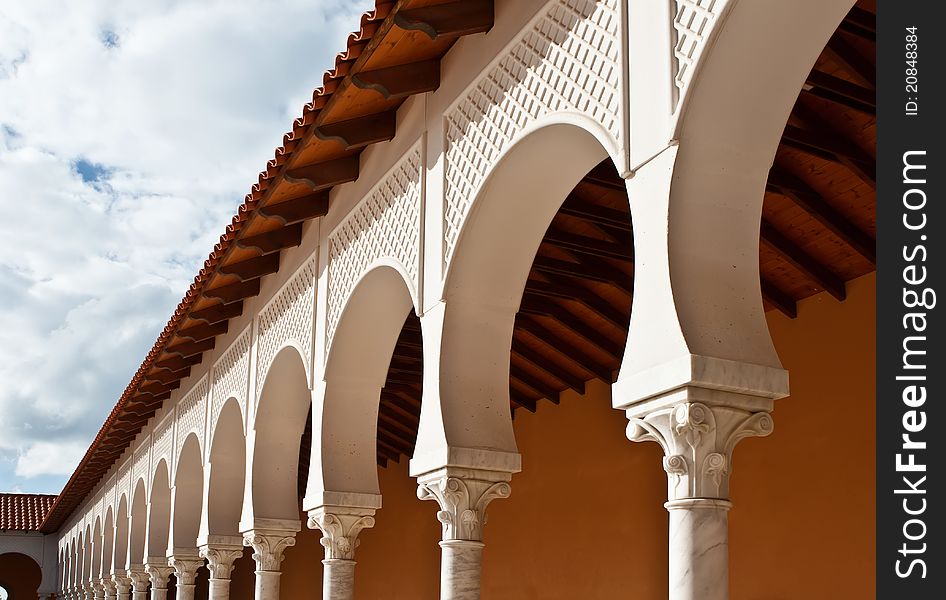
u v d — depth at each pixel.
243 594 24.03
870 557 8.09
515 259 6.25
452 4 5.91
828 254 8.33
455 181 6.30
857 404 8.38
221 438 12.10
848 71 6.07
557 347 11.12
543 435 12.67
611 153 4.59
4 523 32.31
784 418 9.05
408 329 11.47
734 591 9.30
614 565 11.08
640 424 4.17
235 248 9.55
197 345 12.78
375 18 5.91
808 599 8.56
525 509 12.77
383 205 7.50
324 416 8.18
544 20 5.40
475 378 6.15
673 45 4.27
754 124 4.26
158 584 16.11
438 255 6.37
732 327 4.09
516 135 5.54
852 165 6.83
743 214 4.27
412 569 16.20
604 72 4.77
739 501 9.41
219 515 11.85
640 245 4.32
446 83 6.55
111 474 21.41
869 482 8.19
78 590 26.50
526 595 12.46
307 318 9.05
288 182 8.14
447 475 5.91
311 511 8.16
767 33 4.08
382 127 7.36
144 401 15.73
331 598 7.82
